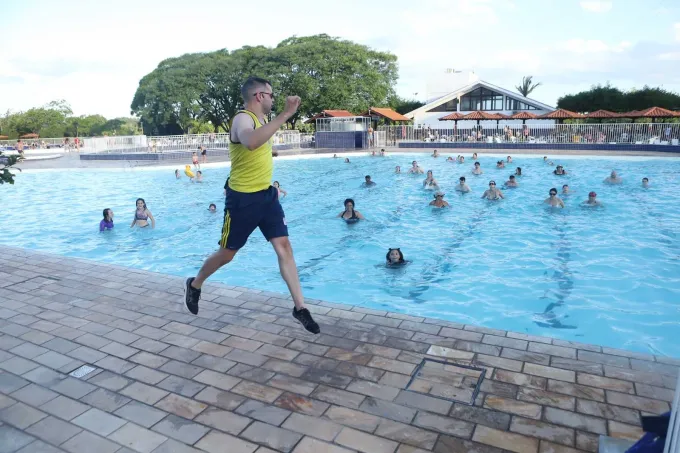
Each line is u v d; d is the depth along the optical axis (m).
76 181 22.62
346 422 3.17
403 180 20.09
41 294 5.86
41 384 3.78
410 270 8.83
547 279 8.16
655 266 8.67
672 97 43.50
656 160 24.42
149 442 3.04
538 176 20.36
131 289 5.98
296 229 12.16
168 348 4.33
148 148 35.09
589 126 31.58
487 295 7.55
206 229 12.59
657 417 2.50
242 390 3.60
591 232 11.12
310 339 4.41
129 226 12.98
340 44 48.16
